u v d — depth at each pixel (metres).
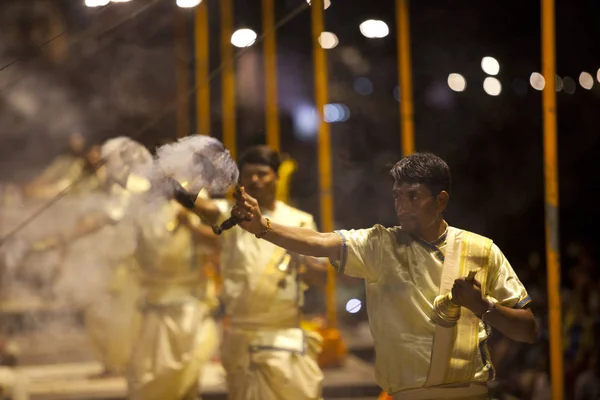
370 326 4.79
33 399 8.47
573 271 9.27
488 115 12.90
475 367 4.59
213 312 7.97
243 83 14.68
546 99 6.50
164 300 7.50
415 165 4.62
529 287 9.80
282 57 14.71
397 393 4.67
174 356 7.43
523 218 12.06
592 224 11.72
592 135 12.04
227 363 6.81
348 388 9.06
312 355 6.88
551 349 6.46
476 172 12.58
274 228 4.64
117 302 9.01
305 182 14.50
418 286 4.62
